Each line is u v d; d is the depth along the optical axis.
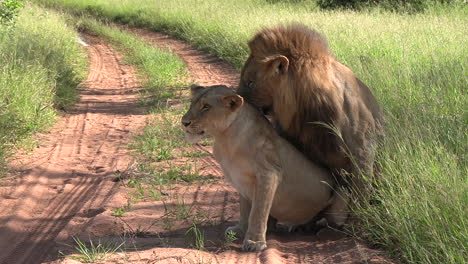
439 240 6.43
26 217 9.35
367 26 23.47
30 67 17.22
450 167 7.73
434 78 12.50
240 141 7.34
